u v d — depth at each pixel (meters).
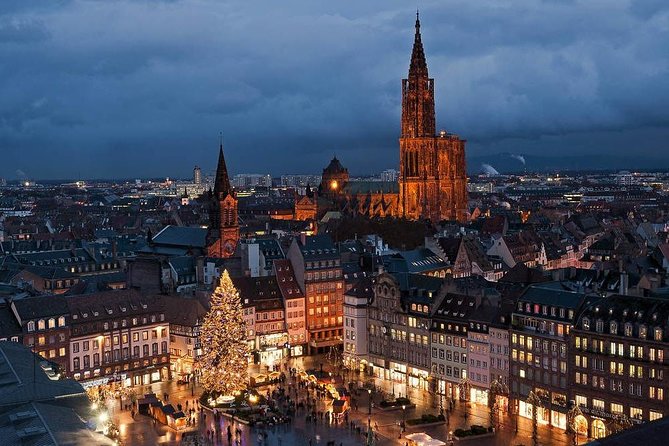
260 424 197.75
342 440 187.25
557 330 198.62
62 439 126.81
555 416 198.88
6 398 148.25
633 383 182.38
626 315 186.25
